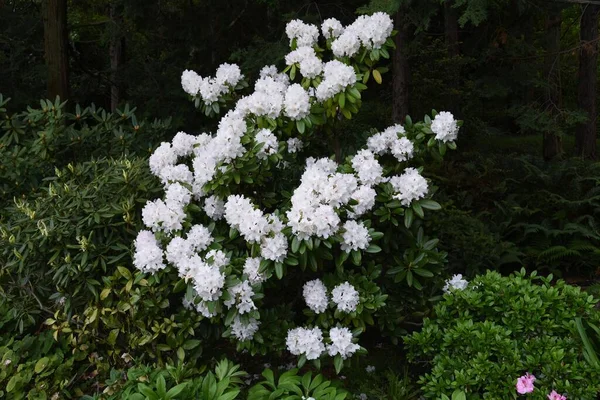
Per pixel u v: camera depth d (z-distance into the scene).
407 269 3.15
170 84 7.27
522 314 2.82
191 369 2.83
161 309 3.10
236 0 7.29
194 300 2.82
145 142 4.65
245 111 3.30
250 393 2.66
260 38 7.16
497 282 3.02
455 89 7.52
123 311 3.01
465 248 4.51
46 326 3.44
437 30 8.87
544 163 6.90
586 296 2.91
